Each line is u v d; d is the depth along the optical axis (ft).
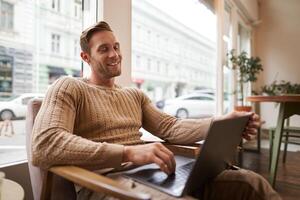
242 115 3.33
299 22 16.39
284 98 6.04
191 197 2.64
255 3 16.70
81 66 5.24
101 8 5.44
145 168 3.38
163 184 2.81
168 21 22.56
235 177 3.35
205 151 2.51
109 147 2.75
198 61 24.34
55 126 2.79
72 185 3.23
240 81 13.12
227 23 13.30
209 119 4.03
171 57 26.18
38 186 3.01
